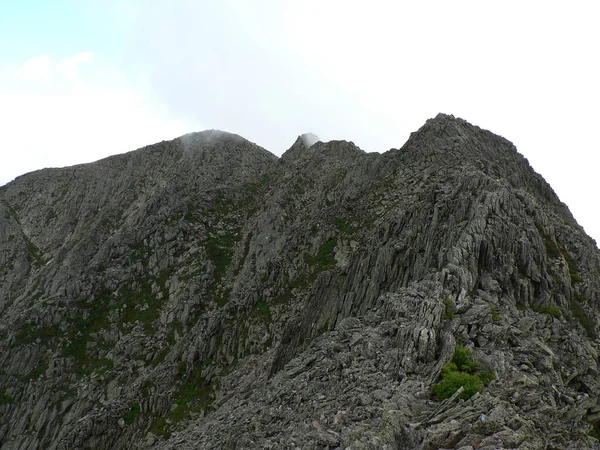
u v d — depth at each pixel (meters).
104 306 89.56
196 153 133.75
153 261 96.62
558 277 37.81
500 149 78.19
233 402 47.47
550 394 23.62
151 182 132.25
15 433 70.50
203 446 34.69
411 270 40.38
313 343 40.44
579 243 44.31
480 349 26.23
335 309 46.56
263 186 123.31
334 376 29.08
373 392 24.36
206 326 71.38
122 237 102.31
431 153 77.94
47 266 112.94
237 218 108.56
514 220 40.31
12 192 147.88
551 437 19.78
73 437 62.38
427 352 26.05
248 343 65.06
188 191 119.19
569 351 30.41
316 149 124.62
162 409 61.09
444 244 39.12
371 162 90.50
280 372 37.72
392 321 31.50
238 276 86.50
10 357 80.31
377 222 72.00
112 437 61.25
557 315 33.97
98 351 81.06
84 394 72.50
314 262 74.25
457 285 32.09
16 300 104.81
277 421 28.31
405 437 19.47
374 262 46.94
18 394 75.56
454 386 22.38
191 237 99.81
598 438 23.30
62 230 129.00
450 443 18.34
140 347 78.62
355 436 20.52
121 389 71.31
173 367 67.56
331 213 83.56
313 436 22.20
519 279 35.28
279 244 86.50
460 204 42.41
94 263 98.25
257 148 145.62
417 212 48.06
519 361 26.05
